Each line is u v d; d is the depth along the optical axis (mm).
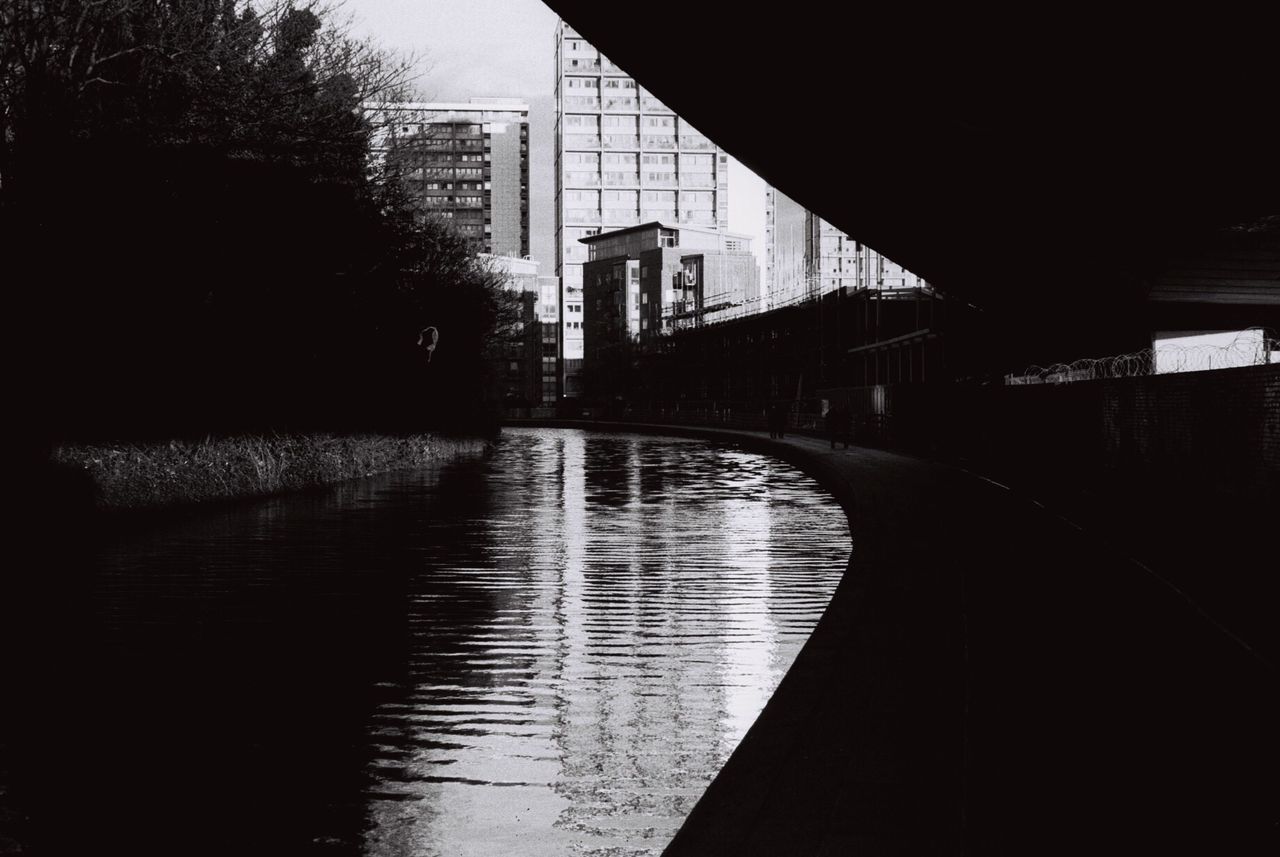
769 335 90312
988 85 19359
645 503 24750
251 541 17016
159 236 22906
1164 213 28719
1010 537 14789
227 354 25734
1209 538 14328
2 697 7918
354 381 34156
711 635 10180
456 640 9914
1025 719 6074
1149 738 5766
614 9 16906
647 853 5176
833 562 15094
